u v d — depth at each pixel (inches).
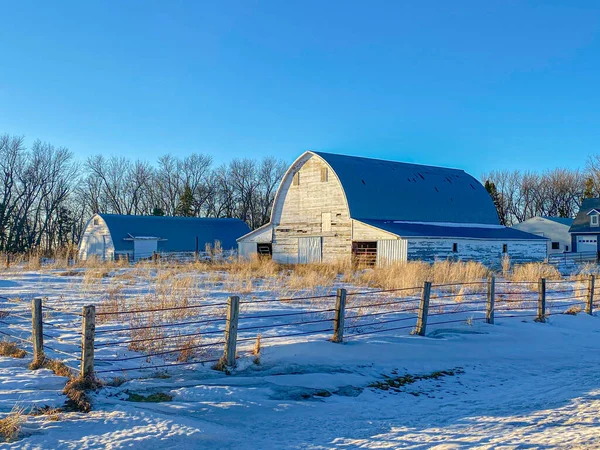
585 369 512.7
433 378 471.2
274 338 548.1
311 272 1157.7
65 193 3184.1
